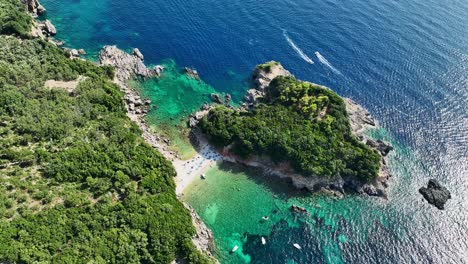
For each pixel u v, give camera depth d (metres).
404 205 109.19
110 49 144.38
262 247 98.81
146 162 104.62
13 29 133.50
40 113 104.88
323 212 107.50
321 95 124.25
